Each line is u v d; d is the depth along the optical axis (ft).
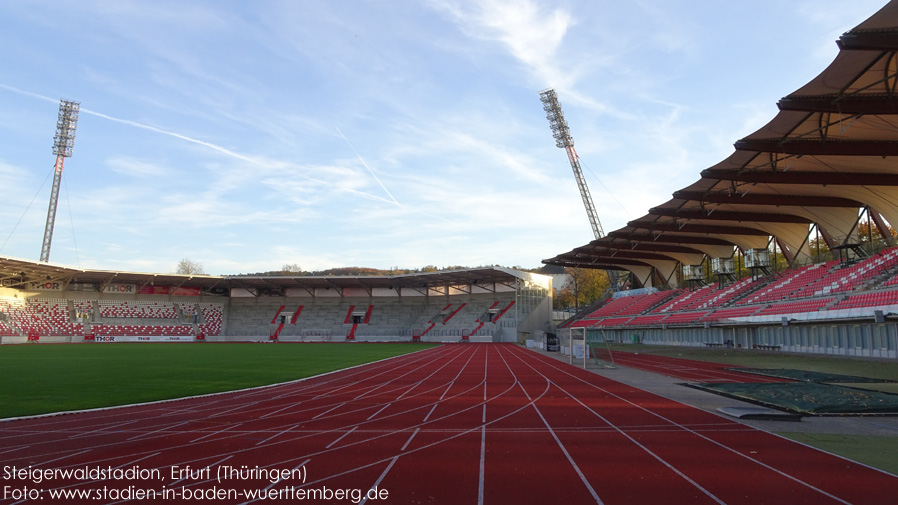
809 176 97.30
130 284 261.44
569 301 358.64
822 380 64.59
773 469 26.40
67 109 280.92
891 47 52.60
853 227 126.21
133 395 56.13
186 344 212.02
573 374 81.61
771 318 119.44
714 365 96.84
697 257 198.90
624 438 33.83
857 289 103.45
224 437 34.71
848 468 26.45
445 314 266.77
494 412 44.57
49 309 235.61
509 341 237.66
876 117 73.05
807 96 66.44
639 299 220.02
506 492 23.31
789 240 152.15
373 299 284.20
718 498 22.30
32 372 82.23
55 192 281.13
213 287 279.90
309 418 42.04
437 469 26.99
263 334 267.18
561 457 29.22
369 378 76.69
